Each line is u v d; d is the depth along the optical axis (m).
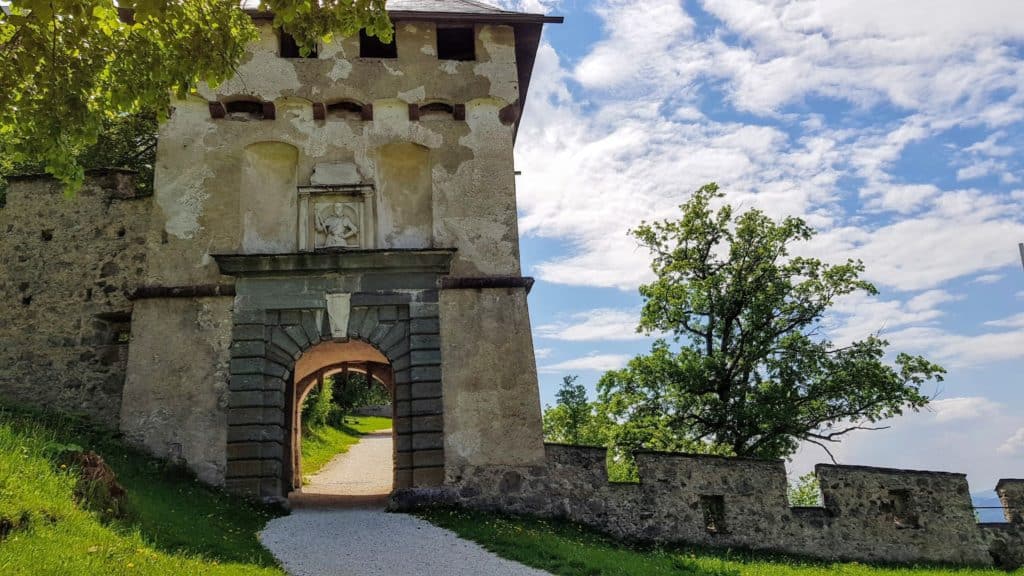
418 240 22.50
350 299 21.33
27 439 14.05
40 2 10.79
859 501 22.62
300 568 13.79
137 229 23.20
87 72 12.70
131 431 20.03
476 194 22.62
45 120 12.57
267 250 21.92
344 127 22.72
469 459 20.47
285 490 22.33
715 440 29.95
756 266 31.09
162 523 14.18
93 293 22.78
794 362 29.83
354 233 21.88
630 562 15.97
